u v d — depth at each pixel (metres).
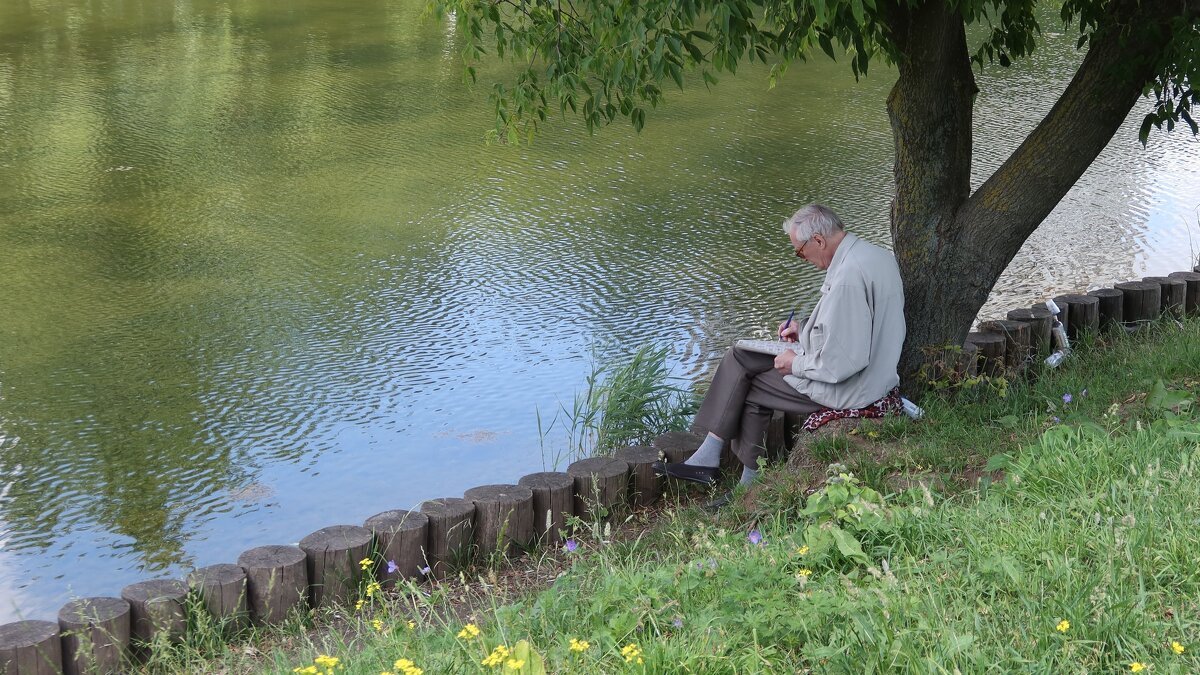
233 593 4.58
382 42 23.17
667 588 3.57
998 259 5.85
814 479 5.04
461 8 5.89
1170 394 5.07
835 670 2.93
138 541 6.47
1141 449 4.16
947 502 4.04
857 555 3.60
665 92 19.70
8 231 12.23
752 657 2.99
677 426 7.08
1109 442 4.26
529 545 5.32
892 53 5.68
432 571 5.07
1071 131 5.63
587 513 5.52
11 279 10.84
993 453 4.90
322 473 7.24
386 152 15.61
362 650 3.83
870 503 3.92
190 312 10.06
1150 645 2.89
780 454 5.78
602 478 5.52
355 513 6.74
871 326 5.22
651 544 5.07
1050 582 3.25
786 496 4.94
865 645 2.99
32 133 16.19
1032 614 3.07
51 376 8.70
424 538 5.05
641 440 7.03
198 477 7.20
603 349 9.21
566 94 5.82
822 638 3.12
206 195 13.59
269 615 4.66
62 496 6.98
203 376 8.72
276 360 9.03
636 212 13.06
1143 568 3.23
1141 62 5.41
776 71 6.30
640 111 5.85
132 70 20.23
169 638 4.46
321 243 11.97
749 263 11.34
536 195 13.75
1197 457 3.94
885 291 5.23
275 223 12.62
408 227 12.52
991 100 19.16
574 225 12.59
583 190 13.96
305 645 4.36
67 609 4.37
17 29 23.50
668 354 9.12
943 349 5.84
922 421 5.42
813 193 13.79
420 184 14.16
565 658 3.14
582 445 7.36
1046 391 5.83
